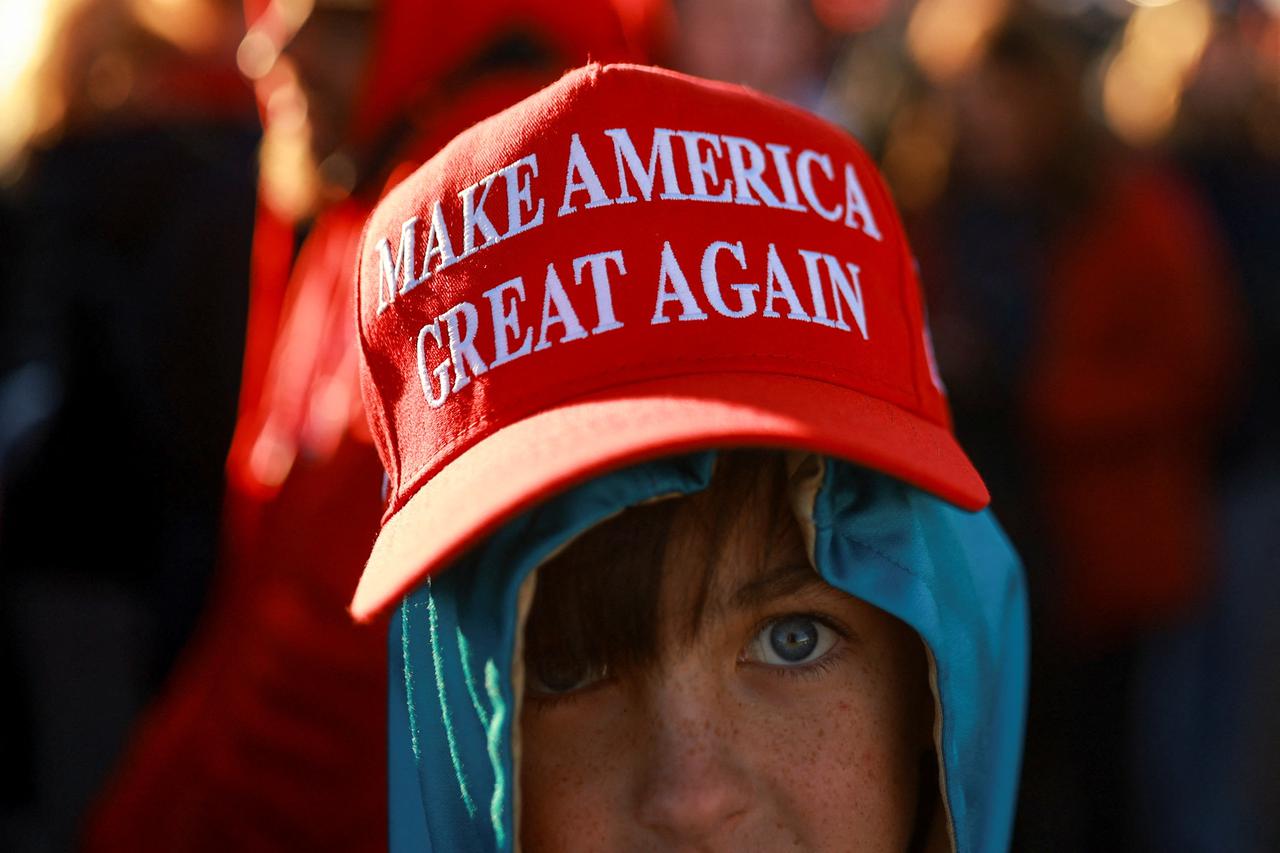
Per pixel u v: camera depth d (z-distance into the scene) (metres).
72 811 2.17
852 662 0.83
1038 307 2.36
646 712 0.80
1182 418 2.43
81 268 2.07
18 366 2.21
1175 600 2.48
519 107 0.83
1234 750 2.64
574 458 0.73
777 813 0.81
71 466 2.12
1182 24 2.71
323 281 1.41
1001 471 2.31
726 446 0.73
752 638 0.82
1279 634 2.60
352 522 1.21
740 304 0.78
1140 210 2.37
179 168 2.04
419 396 0.82
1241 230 2.58
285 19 1.48
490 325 0.79
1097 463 2.41
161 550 2.13
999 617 0.97
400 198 0.86
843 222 0.84
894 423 0.79
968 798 0.90
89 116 2.14
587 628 0.80
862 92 2.63
